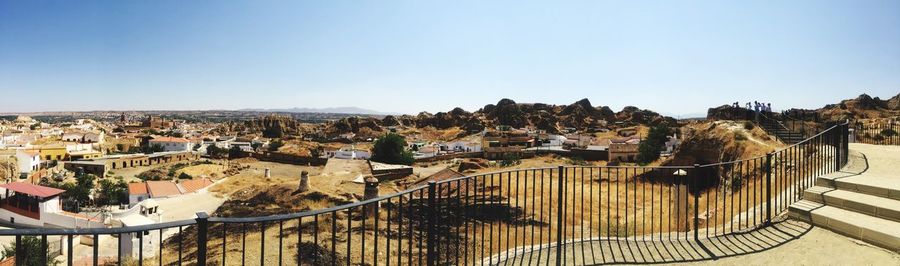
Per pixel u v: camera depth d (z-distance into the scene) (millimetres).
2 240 22203
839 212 7168
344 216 17031
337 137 159875
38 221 34219
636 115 160250
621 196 18484
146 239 21344
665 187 20781
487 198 17922
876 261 5699
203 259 3854
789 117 24734
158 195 42062
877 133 23172
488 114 194875
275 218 4121
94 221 32938
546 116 174000
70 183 50406
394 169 56188
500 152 84438
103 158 80625
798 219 7535
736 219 9273
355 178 36750
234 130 197375
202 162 86188
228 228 17828
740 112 30016
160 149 108875
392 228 14945
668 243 7270
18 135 104625
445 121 192875
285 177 65688
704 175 23797
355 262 12102
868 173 9391
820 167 9633
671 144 73688
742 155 23016
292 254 13297
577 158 71250
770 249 6500
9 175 58469
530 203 16594
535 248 7410
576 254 6922
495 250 10781
